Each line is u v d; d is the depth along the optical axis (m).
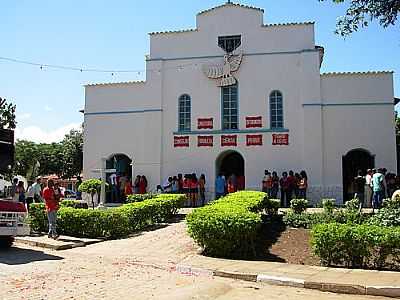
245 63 29.94
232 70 29.94
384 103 28.20
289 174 27.95
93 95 31.84
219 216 14.06
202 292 9.41
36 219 19.14
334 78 28.77
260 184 28.97
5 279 10.62
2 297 8.91
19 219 15.45
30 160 63.09
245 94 29.77
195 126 30.23
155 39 31.28
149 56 31.25
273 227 17.09
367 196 24.08
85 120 31.75
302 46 29.36
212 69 30.22
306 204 19.09
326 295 9.80
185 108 30.61
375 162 27.95
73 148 61.09
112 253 15.02
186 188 28.98
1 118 44.78
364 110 28.33
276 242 15.19
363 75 28.48
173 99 30.70
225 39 30.44
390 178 26.47
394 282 10.30
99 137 31.48
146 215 20.33
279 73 29.47
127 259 13.84
